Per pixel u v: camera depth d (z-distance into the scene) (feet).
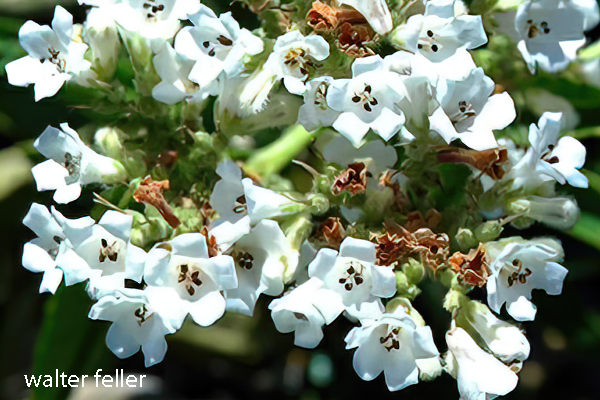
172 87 0.69
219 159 0.70
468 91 0.68
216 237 0.67
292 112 0.70
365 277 0.67
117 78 0.72
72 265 0.66
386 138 0.66
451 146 0.70
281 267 0.68
